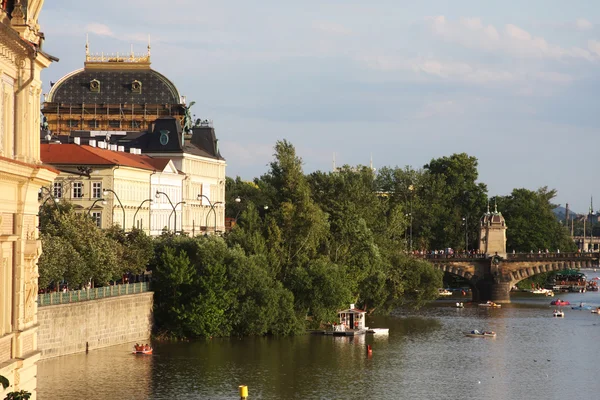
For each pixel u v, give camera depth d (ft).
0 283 256.11
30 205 277.64
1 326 257.75
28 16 275.80
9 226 263.90
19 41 260.42
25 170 265.13
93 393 576.20
